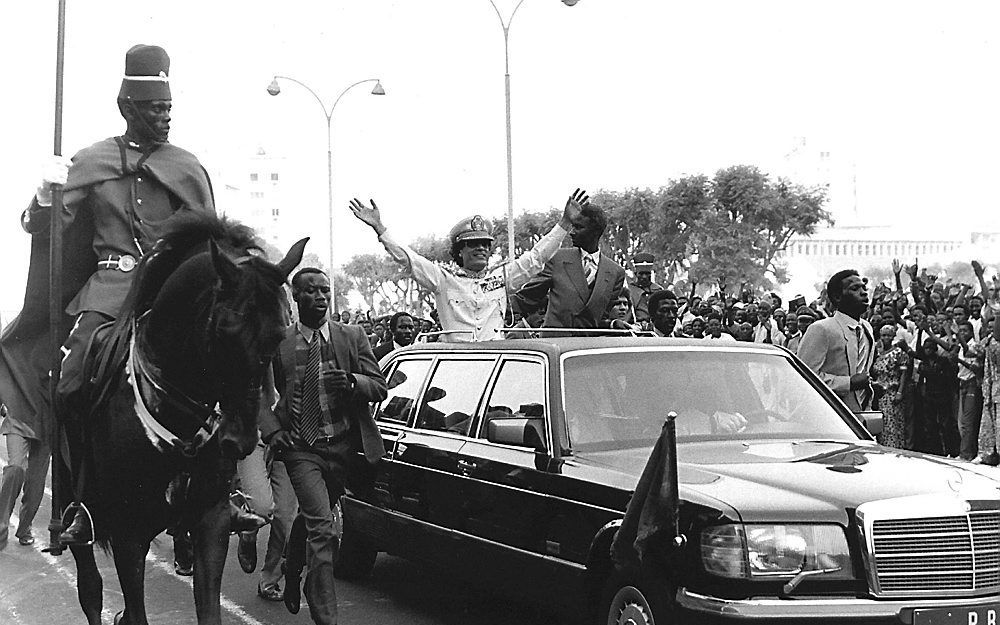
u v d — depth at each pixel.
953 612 4.81
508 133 29.78
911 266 16.31
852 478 5.24
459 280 9.28
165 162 6.10
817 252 139.25
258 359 4.65
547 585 5.83
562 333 8.48
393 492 7.36
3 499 9.65
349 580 8.24
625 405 6.21
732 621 4.75
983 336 14.21
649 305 9.95
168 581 8.47
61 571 8.74
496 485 6.27
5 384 6.39
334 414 6.57
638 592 5.23
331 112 42.72
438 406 7.30
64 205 5.97
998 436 13.02
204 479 5.12
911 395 13.73
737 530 4.88
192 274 4.91
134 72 6.10
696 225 54.44
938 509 4.96
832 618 4.73
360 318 30.42
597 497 5.52
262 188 157.38
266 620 7.29
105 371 5.29
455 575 6.73
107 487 5.27
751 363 6.66
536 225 61.75
